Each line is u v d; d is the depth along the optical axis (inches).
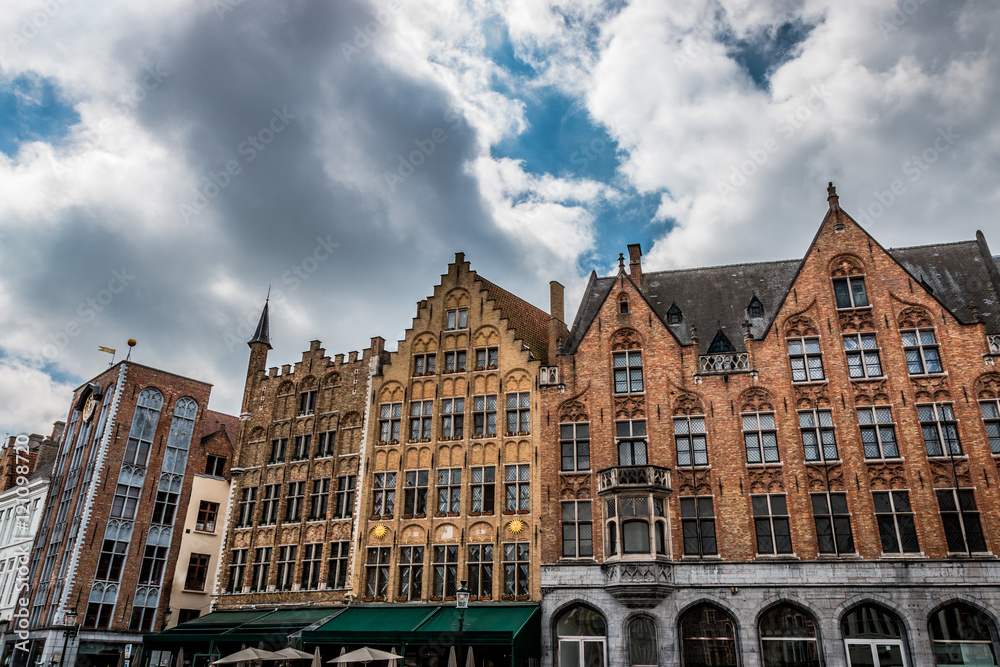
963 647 1069.1
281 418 1679.4
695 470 1259.8
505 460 1385.3
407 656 1301.7
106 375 1911.9
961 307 1331.2
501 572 1309.1
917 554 1127.0
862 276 1320.1
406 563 1386.6
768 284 1501.0
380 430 1513.3
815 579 1141.1
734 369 1309.1
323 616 1365.7
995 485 1133.7
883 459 1192.8
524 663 1258.0
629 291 1416.1
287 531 1555.1
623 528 1221.7
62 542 1724.9
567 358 1398.9
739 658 1127.6
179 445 1889.8
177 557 1798.7
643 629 1186.0
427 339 1551.4
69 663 1569.9
